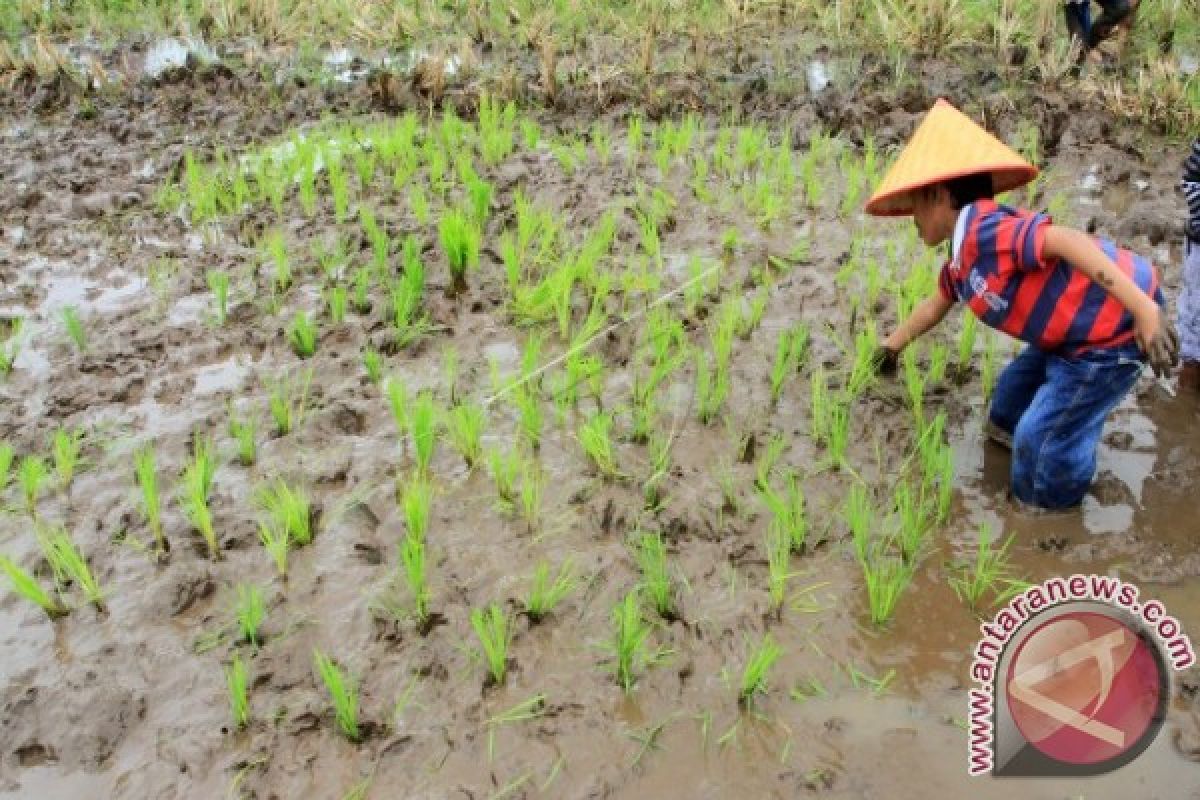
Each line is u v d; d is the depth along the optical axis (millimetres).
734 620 2959
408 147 6137
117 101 7414
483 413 3809
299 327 4266
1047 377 3164
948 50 7809
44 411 4016
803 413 3848
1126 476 3504
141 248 5262
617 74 7344
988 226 2953
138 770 2615
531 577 3129
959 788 2492
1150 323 2736
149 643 2967
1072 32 7328
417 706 2742
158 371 4227
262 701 2775
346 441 3775
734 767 2564
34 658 2938
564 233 5176
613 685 2781
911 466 3564
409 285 4465
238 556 3246
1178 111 6426
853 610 3002
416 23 8672
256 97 7414
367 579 3152
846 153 6090
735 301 4422
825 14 8383
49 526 3420
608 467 3518
